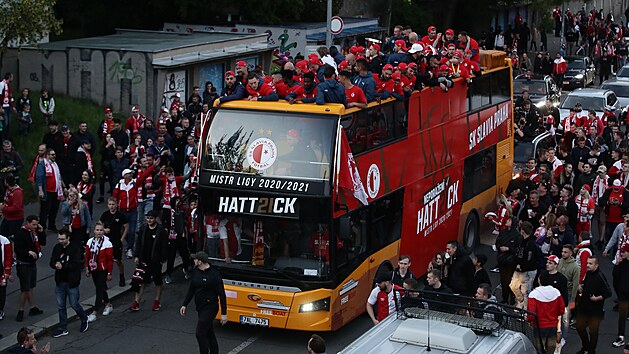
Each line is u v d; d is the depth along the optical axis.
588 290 16.97
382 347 10.90
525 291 18.39
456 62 22.70
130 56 33.72
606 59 60.72
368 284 18.78
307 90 17.86
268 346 17.75
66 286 18.00
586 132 32.78
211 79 36.75
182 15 44.62
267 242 17.34
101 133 28.16
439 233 22.38
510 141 27.25
